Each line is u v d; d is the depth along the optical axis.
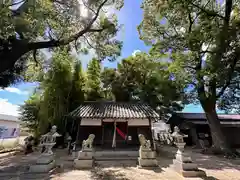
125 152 8.25
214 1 9.73
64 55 9.45
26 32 5.23
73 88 12.52
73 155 7.81
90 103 11.03
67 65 11.30
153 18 11.01
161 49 10.55
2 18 3.73
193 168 5.23
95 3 6.92
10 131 14.98
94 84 14.52
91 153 6.39
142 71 17.62
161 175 5.17
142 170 5.79
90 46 9.10
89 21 7.31
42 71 10.36
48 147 5.78
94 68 14.81
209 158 8.55
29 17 4.83
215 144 9.95
